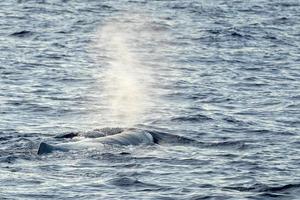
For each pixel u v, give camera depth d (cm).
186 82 10200
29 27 14175
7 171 6094
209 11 17475
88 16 16238
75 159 6431
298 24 15888
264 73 10862
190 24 15450
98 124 7988
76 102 8906
